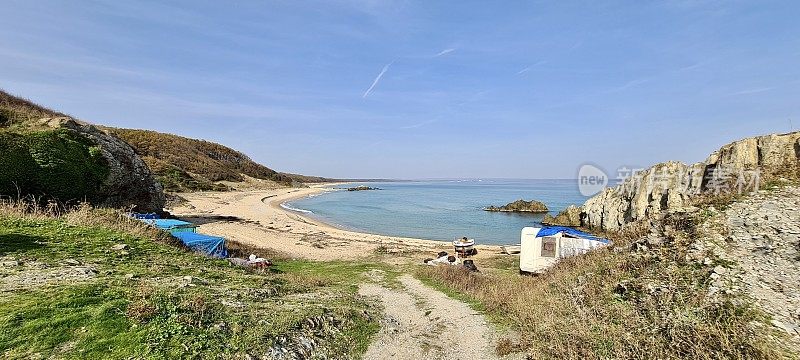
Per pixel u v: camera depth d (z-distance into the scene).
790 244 11.32
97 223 16.34
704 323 8.90
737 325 8.51
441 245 37.69
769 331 8.21
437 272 21.55
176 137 124.94
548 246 22.75
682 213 14.91
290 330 9.55
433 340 11.57
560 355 9.45
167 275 11.79
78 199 26.59
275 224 47.78
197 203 63.28
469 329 12.54
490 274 23.53
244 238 34.72
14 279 9.19
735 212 13.80
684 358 8.11
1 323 7.07
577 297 12.66
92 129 32.44
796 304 8.98
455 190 171.75
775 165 20.30
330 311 11.80
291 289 14.21
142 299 8.88
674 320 9.30
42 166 24.39
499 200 104.44
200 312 9.12
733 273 10.45
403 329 12.33
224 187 94.12
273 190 118.50
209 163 114.75
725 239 12.23
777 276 10.11
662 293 10.72
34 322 7.28
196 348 7.63
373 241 38.69
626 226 19.77
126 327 7.74
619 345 8.99
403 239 41.12
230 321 9.17
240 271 15.21
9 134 24.17
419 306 15.29
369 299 15.95
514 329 12.18
